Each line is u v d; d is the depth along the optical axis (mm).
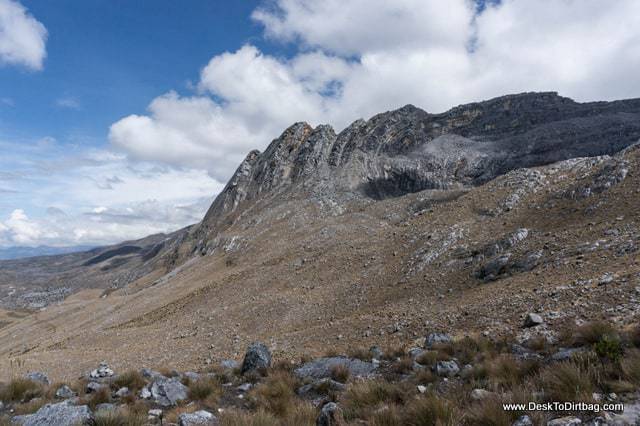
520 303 19797
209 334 41125
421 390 9281
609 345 8102
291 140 184375
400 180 146375
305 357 16422
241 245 107562
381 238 54500
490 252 32500
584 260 22266
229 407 10922
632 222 24875
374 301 35750
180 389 12656
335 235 84188
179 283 94312
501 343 14008
